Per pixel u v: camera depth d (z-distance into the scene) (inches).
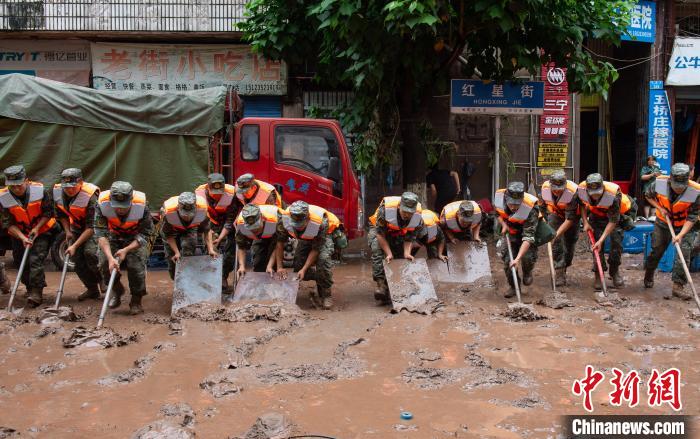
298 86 532.1
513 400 166.6
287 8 417.7
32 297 275.7
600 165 613.3
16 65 511.8
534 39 394.9
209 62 519.2
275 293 267.1
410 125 435.8
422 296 269.3
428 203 502.6
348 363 195.3
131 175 355.3
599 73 401.1
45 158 348.5
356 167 409.7
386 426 150.0
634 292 308.5
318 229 265.7
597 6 396.2
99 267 275.0
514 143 561.6
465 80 432.1
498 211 288.8
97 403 165.9
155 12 498.9
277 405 163.3
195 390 175.0
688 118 593.6
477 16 373.7
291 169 365.4
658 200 299.0
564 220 317.7
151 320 254.7
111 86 512.1
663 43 546.3
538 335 230.2
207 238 278.7
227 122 386.0
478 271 314.0
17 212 266.4
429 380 181.5
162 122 354.6
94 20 495.8
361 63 370.9
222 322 246.1
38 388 177.6
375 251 285.4
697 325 242.1
